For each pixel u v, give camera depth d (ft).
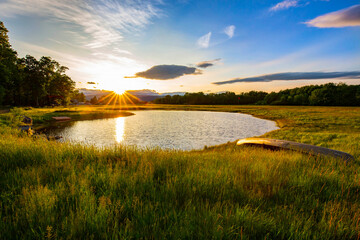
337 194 9.36
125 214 7.11
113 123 105.70
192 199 8.27
